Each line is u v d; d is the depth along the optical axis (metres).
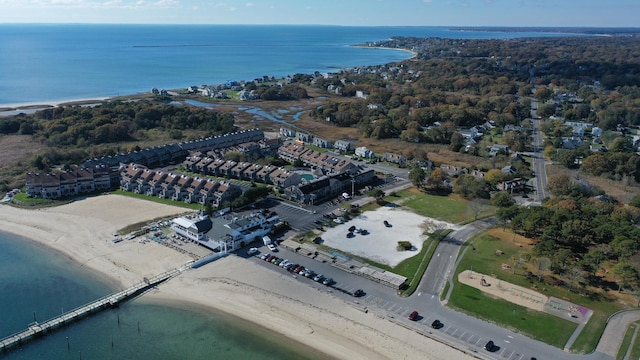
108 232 141.38
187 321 100.19
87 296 108.25
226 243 128.88
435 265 123.56
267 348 92.44
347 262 124.75
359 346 92.81
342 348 92.44
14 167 198.50
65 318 98.31
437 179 182.62
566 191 175.00
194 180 170.50
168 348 91.94
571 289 111.00
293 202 169.00
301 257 127.88
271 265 123.50
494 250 131.00
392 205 167.25
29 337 93.56
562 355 89.12
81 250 130.12
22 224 146.38
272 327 98.56
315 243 135.75
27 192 169.25
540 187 192.38
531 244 133.88
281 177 184.00
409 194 179.25
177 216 154.00
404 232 144.12
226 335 96.00
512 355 89.19
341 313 103.00
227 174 197.50
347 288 112.69
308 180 192.00
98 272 118.88
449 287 112.81
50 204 162.38
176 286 113.00
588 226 128.38
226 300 107.62
